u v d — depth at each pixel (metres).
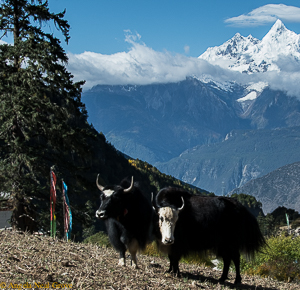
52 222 14.16
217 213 10.35
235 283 10.52
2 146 21.70
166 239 9.27
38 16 22.59
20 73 21.28
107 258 10.64
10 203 21.97
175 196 10.18
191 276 10.68
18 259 8.30
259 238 10.93
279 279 14.42
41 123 21.30
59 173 21.77
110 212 9.70
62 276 7.55
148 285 8.21
